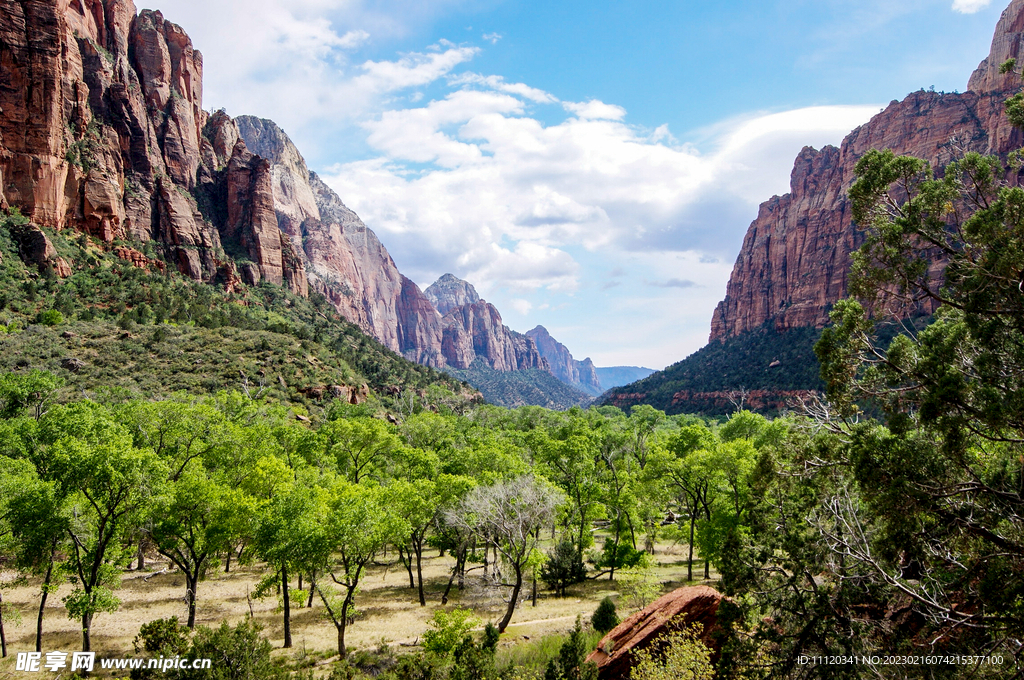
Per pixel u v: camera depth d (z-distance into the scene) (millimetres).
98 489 30375
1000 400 15344
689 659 21328
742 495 41594
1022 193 16391
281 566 33438
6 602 39688
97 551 30391
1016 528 16578
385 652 32625
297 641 34906
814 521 19734
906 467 17000
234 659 19719
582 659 22859
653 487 52625
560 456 62594
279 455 60812
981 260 16516
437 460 60719
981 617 15797
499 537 38406
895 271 18719
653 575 40875
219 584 48906
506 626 35031
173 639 20203
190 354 103812
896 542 17312
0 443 51844
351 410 99562
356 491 40500
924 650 16766
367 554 33250
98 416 51438
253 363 105688
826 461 20188
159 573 51000
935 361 17344
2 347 88188
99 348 97625
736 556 20297
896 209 19641
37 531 29047
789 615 19281
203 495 34312
